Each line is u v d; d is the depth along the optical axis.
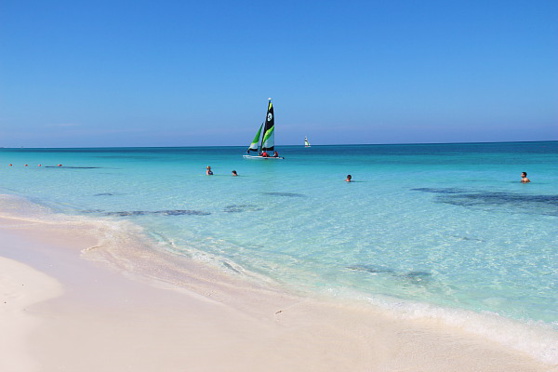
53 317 6.34
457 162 54.75
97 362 5.10
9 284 7.81
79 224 14.31
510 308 7.34
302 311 7.04
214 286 8.30
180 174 37.28
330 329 6.33
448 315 6.83
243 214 16.61
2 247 10.98
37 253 10.38
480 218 15.70
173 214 16.59
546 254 10.76
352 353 5.60
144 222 14.91
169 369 5.03
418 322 6.62
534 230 13.56
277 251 11.13
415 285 8.53
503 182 28.69
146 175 36.28
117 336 5.82
